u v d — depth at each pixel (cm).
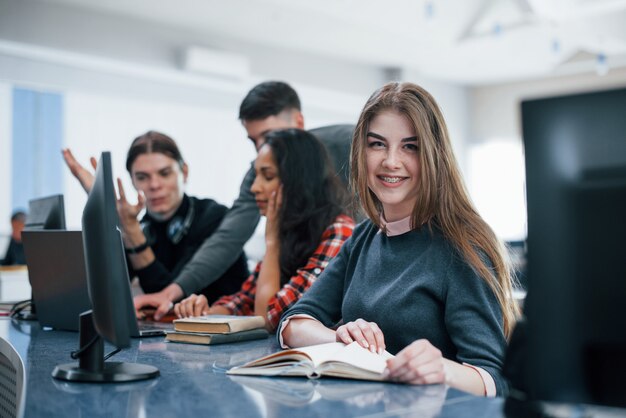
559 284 80
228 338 180
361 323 140
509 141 995
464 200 148
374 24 701
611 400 78
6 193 643
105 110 688
